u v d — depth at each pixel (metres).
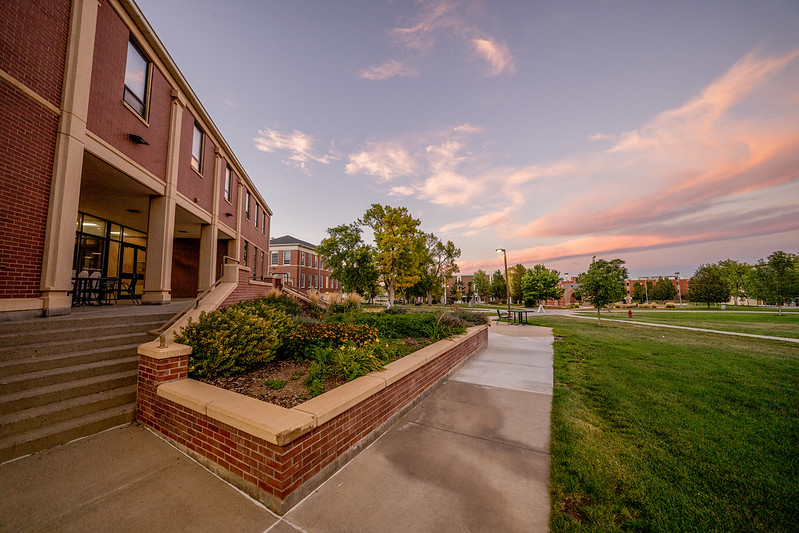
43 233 6.01
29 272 5.76
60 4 6.44
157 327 5.91
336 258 30.08
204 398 3.30
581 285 21.55
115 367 4.50
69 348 4.59
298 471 2.75
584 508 2.70
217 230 13.94
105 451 3.34
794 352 9.48
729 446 3.75
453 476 3.18
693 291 40.44
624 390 5.86
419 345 6.86
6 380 3.65
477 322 10.81
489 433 4.18
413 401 5.14
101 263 12.04
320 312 12.41
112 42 7.66
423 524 2.50
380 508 2.69
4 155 5.48
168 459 3.26
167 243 9.81
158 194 9.64
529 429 4.30
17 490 2.67
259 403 3.18
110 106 7.60
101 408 3.91
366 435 3.81
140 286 14.13
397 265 26.27
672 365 7.81
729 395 5.55
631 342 11.41
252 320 5.16
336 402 3.28
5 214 5.47
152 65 9.19
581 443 3.85
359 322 8.33
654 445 3.79
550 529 2.46
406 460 3.48
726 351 9.61
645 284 68.75
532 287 35.47
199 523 2.44
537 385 6.32
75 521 2.37
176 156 10.20
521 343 11.41
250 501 2.71
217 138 13.70
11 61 5.63
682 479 3.10
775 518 2.57
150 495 2.72
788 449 3.67
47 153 6.13
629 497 2.83
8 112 5.56
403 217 26.28
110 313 6.30
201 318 4.85
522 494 2.90
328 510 2.65
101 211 11.35
